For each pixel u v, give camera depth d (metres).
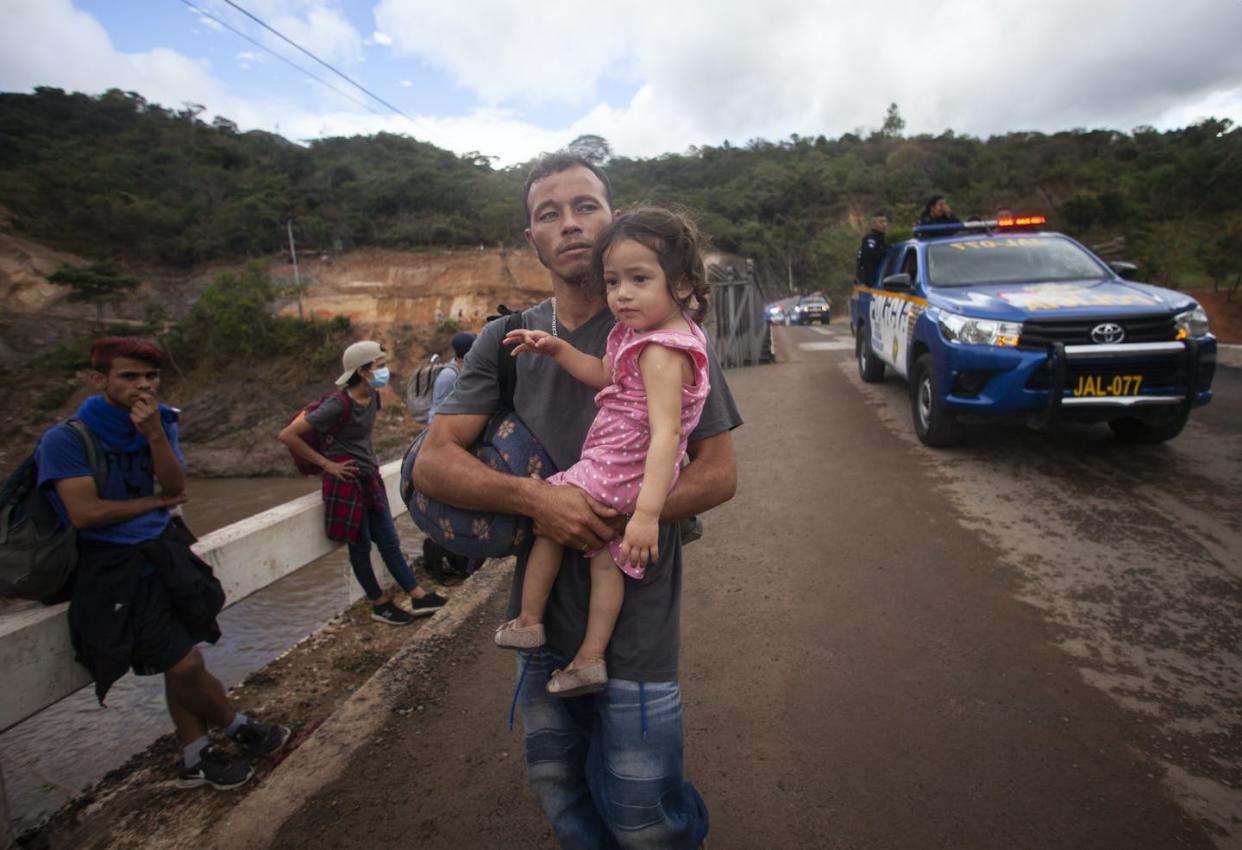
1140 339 5.34
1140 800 2.26
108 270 59.53
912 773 2.44
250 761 2.88
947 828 2.19
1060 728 2.63
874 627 3.46
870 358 9.88
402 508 4.88
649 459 1.50
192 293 66.12
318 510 4.07
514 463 1.66
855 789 2.38
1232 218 42.94
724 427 1.75
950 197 88.25
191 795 2.68
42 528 2.45
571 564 1.71
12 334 55.16
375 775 2.63
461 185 80.19
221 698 2.78
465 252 63.53
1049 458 5.97
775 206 90.69
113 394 2.61
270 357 48.50
